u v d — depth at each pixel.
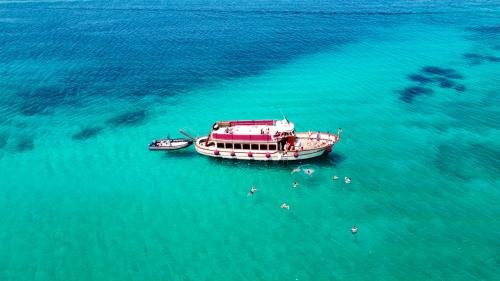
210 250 42.12
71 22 131.12
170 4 153.38
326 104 72.25
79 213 48.12
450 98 72.62
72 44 109.12
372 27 115.94
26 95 79.94
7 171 56.25
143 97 78.44
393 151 57.69
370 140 60.66
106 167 56.88
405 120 65.88
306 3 147.50
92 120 70.19
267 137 54.75
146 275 39.47
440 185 50.00
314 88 79.00
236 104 74.06
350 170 53.97
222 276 39.03
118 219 47.00
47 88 82.94
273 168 55.50
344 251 41.22
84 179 54.31
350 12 132.38
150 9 146.25
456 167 53.34
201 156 59.12
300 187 51.16
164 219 46.75
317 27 117.81
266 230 44.53
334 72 86.12
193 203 49.25
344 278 38.19
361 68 87.56
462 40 102.50
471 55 92.56
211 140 58.28
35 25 128.00
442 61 89.62
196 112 72.00
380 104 71.50
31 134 65.94
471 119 65.25
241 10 139.62
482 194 48.06
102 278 39.28
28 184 53.50
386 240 42.25
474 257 39.53
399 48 98.62
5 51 104.06
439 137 60.59
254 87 80.75
